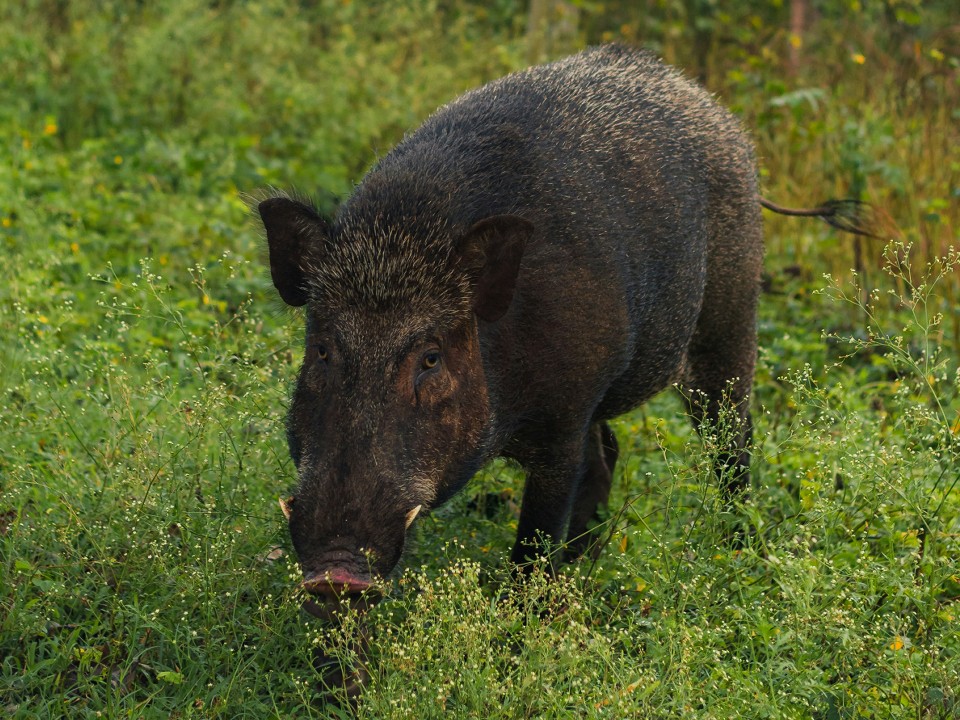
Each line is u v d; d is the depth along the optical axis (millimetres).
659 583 7254
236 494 7781
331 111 17828
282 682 6695
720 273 9156
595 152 7840
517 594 6953
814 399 8727
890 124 15234
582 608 6832
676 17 20562
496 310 6676
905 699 6418
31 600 7020
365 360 6348
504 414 7246
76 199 13695
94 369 8609
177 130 16359
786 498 8602
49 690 6598
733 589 7398
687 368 9602
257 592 7184
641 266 7996
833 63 17688
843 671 6762
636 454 9773
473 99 7965
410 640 6270
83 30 18297
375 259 6531
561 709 6051
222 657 6809
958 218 14391
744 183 9242
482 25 23047
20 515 7598
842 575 7098
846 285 14117
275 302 8352
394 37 20703
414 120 17812
